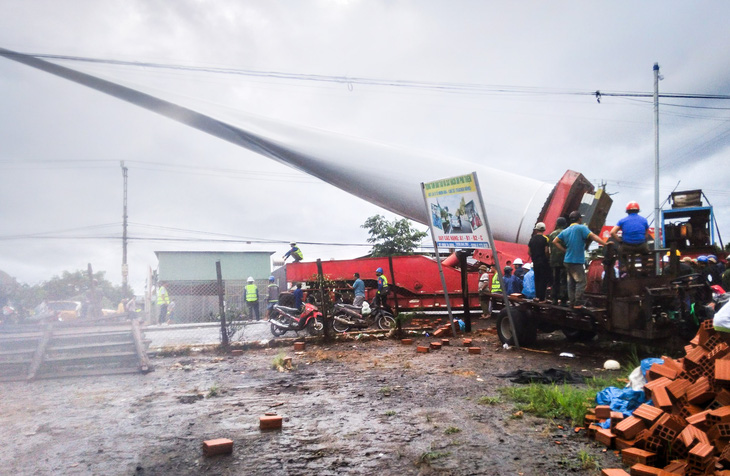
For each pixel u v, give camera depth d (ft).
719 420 11.35
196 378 25.84
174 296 74.23
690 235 56.18
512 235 51.52
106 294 136.15
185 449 14.40
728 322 13.43
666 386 13.43
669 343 25.09
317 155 63.77
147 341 33.19
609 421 14.35
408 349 33.24
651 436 12.12
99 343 30.50
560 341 34.35
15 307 49.34
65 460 13.66
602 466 12.10
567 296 35.12
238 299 76.48
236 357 32.81
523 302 32.65
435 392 20.59
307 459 13.34
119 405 20.18
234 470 12.71
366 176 62.08
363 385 22.65
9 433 16.35
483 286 55.42
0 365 27.20
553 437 14.39
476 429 15.37
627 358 26.96
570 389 18.45
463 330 42.91
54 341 31.01
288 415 17.88
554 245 32.78
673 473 10.56
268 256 110.01
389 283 59.93
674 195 59.72
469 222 34.30
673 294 24.66
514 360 27.66
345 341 38.19
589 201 42.09
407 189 60.90
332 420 17.01
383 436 15.05
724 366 12.27
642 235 26.61
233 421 17.26
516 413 16.66
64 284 84.99
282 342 36.76
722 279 35.09
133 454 14.07
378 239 94.43
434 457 13.10
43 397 22.02
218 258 106.93
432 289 59.11
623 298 26.05
